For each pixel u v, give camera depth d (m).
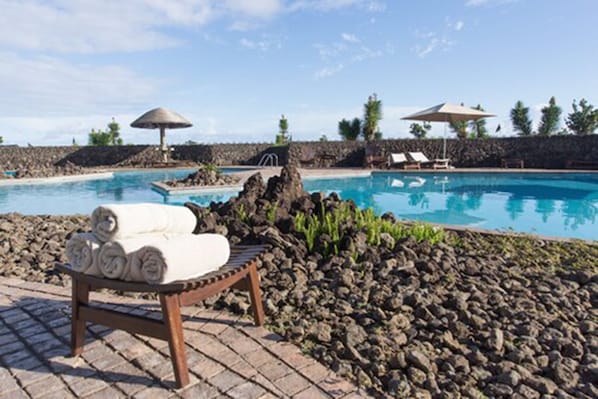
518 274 3.80
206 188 12.67
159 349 2.50
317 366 2.28
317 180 15.66
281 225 4.79
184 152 24.78
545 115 25.48
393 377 2.16
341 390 2.06
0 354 2.45
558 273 3.87
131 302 3.29
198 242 2.33
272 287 3.47
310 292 3.29
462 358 2.32
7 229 5.77
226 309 3.10
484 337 2.58
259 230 4.62
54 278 3.92
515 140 18.16
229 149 24.09
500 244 4.81
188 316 2.95
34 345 2.57
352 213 5.36
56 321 2.94
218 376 2.18
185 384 2.09
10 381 2.16
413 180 15.70
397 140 20.30
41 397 2.02
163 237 2.53
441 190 13.43
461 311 2.86
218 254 2.47
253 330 2.73
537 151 17.69
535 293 3.39
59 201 12.06
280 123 27.97
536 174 15.38
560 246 4.71
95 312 2.34
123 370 2.27
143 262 2.11
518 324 2.78
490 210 10.12
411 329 2.68
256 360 2.34
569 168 16.75
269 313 2.97
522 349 2.44
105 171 19.31
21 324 2.88
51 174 16.89
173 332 2.06
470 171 16.14
